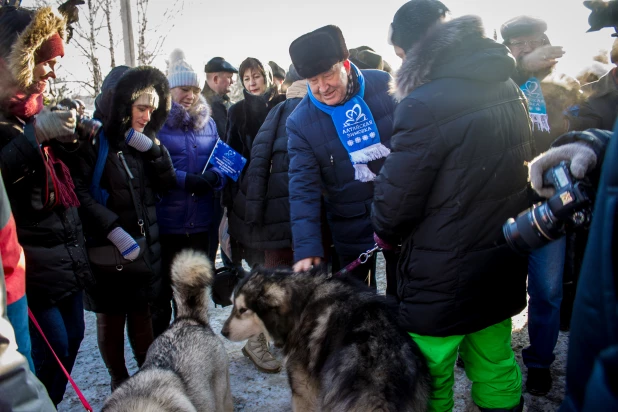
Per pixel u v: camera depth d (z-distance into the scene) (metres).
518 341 3.43
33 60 2.09
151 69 2.80
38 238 2.21
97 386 3.25
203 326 2.83
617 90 2.97
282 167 3.24
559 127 2.98
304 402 2.37
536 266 2.60
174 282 2.84
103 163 2.66
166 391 2.13
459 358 3.21
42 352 2.28
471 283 1.92
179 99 3.41
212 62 4.53
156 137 3.27
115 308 2.80
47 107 2.21
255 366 3.45
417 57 1.91
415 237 1.99
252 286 2.55
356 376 1.96
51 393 2.37
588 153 1.23
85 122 2.50
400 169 1.89
